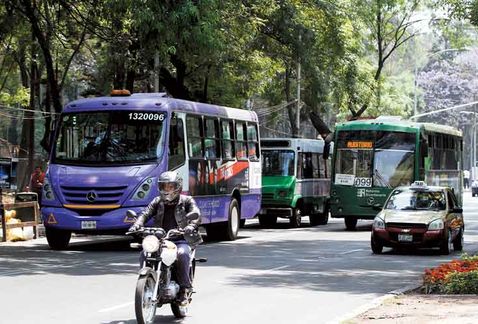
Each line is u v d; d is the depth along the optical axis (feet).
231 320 40.04
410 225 76.18
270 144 117.80
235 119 95.20
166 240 36.99
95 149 78.13
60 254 74.49
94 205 75.77
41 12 103.30
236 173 94.32
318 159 127.13
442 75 332.39
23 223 89.04
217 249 80.74
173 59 117.39
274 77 166.71
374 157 113.50
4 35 103.04
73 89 181.98
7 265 64.08
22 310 42.45
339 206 114.01
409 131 113.19
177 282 38.04
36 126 196.13
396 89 217.97
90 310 42.47
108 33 91.25
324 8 125.39
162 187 37.76
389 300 45.85
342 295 49.29
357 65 152.66
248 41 119.65
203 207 85.30
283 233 106.22
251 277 57.93
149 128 78.54
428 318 38.68
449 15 94.58
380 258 73.26
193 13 73.05
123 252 77.20
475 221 144.05
